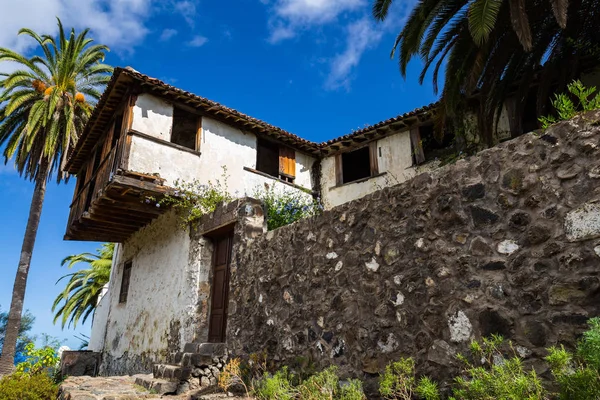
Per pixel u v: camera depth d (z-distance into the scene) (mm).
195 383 5410
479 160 3211
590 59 7398
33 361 7848
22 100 14461
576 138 2701
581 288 2473
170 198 8141
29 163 16312
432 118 10000
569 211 2631
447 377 2979
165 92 8711
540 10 6629
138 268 10258
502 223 2957
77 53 15961
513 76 7512
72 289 25500
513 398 2156
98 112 9414
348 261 4070
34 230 16078
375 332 3598
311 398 3453
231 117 9734
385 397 3297
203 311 7391
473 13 5832
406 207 3641
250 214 6195
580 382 1970
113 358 10297
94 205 8742
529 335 2631
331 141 11461
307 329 4336
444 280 3184
